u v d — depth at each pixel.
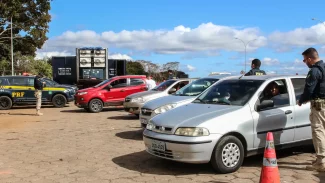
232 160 5.80
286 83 6.72
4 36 40.56
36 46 41.00
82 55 25.11
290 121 6.48
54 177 5.87
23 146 8.50
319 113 5.68
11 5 35.56
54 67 25.53
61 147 8.30
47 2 39.09
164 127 5.98
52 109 19.02
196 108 6.41
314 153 7.12
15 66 54.91
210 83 9.59
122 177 5.80
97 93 16.48
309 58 5.74
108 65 26.12
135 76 17.27
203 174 5.82
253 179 5.51
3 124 12.77
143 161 6.82
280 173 5.76
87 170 6.26
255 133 6.04
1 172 6.21
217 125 5.70
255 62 9.30
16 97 19.06
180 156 5.68
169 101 8.98
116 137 9.54
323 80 5.62
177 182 5.45
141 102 11.67
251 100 6.24
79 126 11.86
